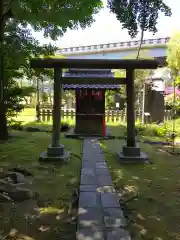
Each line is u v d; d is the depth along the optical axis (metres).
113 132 9.22
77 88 7.95
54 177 4.32
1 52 5.66
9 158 5.51
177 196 3.59
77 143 7.35
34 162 5.22
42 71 8.02
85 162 5.21
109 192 3.58
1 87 6.31
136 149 5.42
